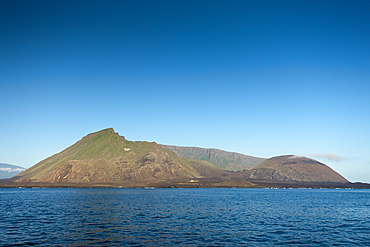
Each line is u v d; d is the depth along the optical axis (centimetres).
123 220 5694
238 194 18362
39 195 14638
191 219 6009
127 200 11094
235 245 3781
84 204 9125
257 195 17312
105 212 6975
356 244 3959
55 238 4006
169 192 19688
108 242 3809
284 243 3956
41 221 5488
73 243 3734
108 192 18300
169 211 7412
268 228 5081
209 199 12500
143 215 6506
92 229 4688
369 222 6041
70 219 5762
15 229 4653
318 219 6412
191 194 17138
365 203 11519
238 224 5456
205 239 4081
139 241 3888
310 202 11719
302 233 4672
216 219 6072
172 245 3709
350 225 5600
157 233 4431
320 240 4175
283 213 7450
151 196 14150
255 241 4034
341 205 10350
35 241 3819
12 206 8444
